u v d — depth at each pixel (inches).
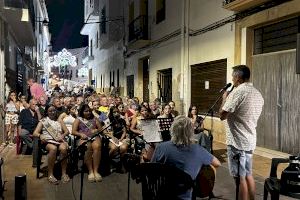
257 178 282.0
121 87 945.5
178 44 568.4
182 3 544.1
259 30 394.3
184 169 156.0
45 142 286.7
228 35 432.8
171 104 391.2
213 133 463.8
